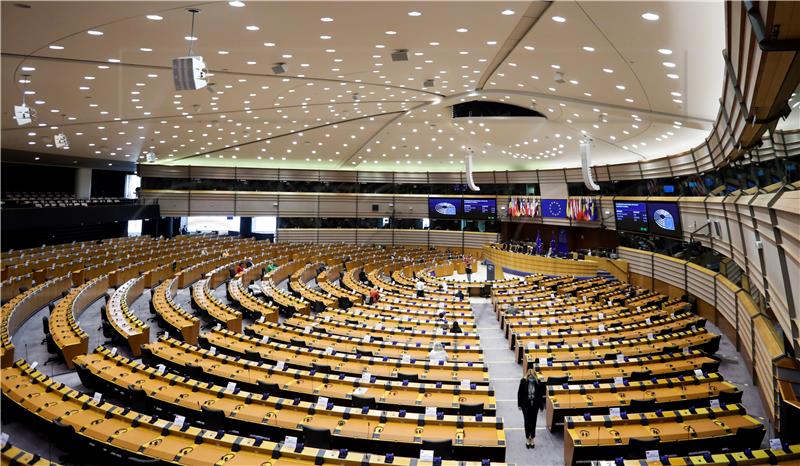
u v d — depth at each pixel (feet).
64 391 30.07
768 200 28.45
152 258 96.22
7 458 21.11
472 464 23.29
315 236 141.79
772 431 35.19
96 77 46.29
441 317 59.11
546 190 117.08
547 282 89.81
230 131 85.56
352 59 45.06
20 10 29.50
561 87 52.90
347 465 23.58
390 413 28.73
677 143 72.33
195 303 63.00
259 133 89.97
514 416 37.58
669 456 26.71
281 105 65.92
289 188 139.54
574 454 27.89
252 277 92.73
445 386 33.55
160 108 62.80
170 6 30.01
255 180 137.08
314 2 30.48
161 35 35.63
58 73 44.16
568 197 110.52
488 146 105.91
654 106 51.90
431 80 55.47
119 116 66.08
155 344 42.73
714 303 64.23
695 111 50.06
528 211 120.57
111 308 55.36
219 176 133.59
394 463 23.40
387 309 62.23
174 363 38.78
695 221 67.41
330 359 40.81
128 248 103.35
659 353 45.42
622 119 62.34
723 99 36.01
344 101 66.08
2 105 56.29
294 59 44.14
